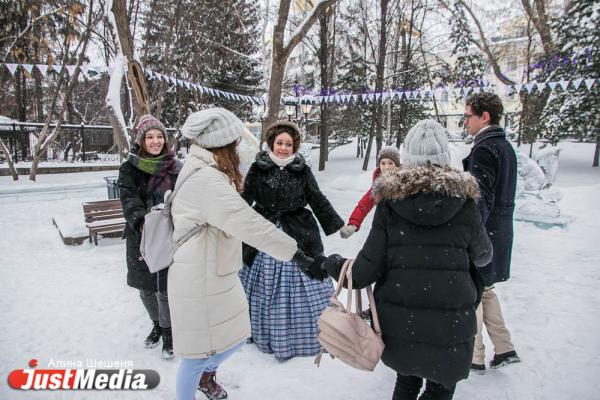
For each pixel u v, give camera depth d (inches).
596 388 96.6
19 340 121.5
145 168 112.8
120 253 211.0
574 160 690.2
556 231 249.9
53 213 325.4
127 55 218.7
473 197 69.6
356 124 847.7
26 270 183.9
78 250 216.5
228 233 74.0
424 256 68.1
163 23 570.6
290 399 94.6
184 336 76.0
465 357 69.0
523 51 736.3
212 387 93.4
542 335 122.6
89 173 601.9
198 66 622.5
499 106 99.7
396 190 67.2
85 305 146.9
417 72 686.5
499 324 104.3
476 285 75.6
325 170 727.1
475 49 747.4
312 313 112.2
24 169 571.8
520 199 289.7
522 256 202.2
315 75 830.5
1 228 266.8
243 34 624.7
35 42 542.3
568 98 559.2
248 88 811.4
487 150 95.7
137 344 120.2
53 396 95.2
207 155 77.0
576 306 142.6
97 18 446.0
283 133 116.0
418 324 67.9
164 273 105.6
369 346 70.1
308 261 78.4
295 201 114.1
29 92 967.0
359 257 72.3
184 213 75.2
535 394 95.1
